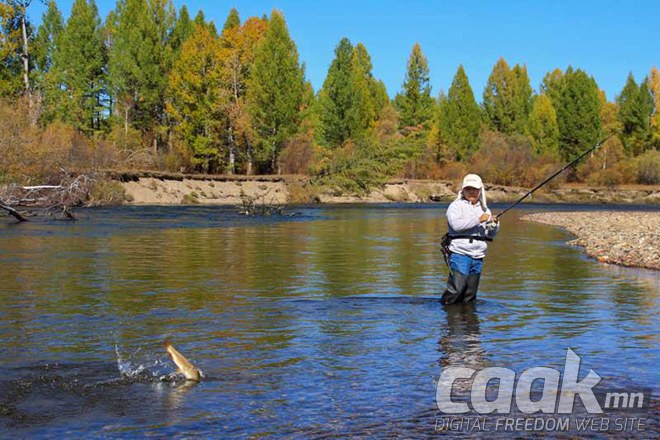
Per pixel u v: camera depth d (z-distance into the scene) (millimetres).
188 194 44312
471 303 8422
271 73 57219
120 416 4293
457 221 8172
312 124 68000
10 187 28172
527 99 94750
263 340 6344
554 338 6484
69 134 41750
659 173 75312
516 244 17734
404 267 12156
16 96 47562
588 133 87062
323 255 14250
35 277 10578
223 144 60406
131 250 15000
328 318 7410
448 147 79312
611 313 7812
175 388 4863
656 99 96625
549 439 4008
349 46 63719
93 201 36938
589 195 69625
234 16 72438
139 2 60781
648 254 13773
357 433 4047
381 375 5215
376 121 76125
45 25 63625
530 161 74438
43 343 6172
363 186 53656
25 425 4133
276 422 4207
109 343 6188
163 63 60344
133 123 59094
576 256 14562
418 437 4004
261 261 13047
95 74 60375
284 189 50844
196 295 8914
